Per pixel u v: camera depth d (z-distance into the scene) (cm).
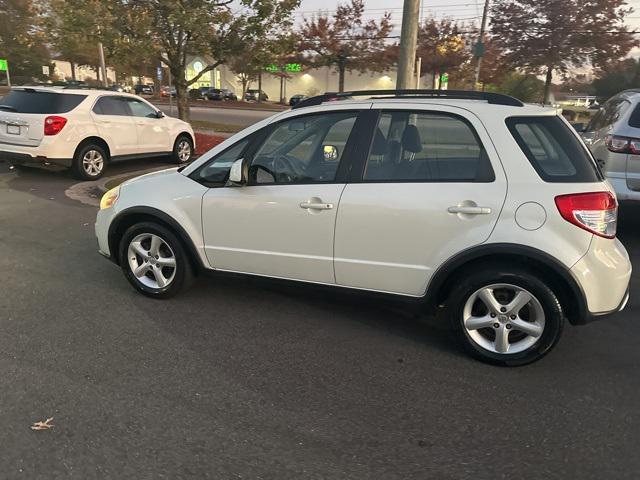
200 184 429
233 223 413
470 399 320
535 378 345
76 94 1004
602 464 264
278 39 1389
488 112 354
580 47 2594
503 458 268
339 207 375
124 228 462
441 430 290
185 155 1280
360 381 339
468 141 354
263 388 328
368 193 369
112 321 416
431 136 364
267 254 407
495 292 355
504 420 300
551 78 2734
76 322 412
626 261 351
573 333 414
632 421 300
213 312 438
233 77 7162
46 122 952
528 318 354
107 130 1048
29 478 247
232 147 423
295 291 485
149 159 1320
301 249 394
